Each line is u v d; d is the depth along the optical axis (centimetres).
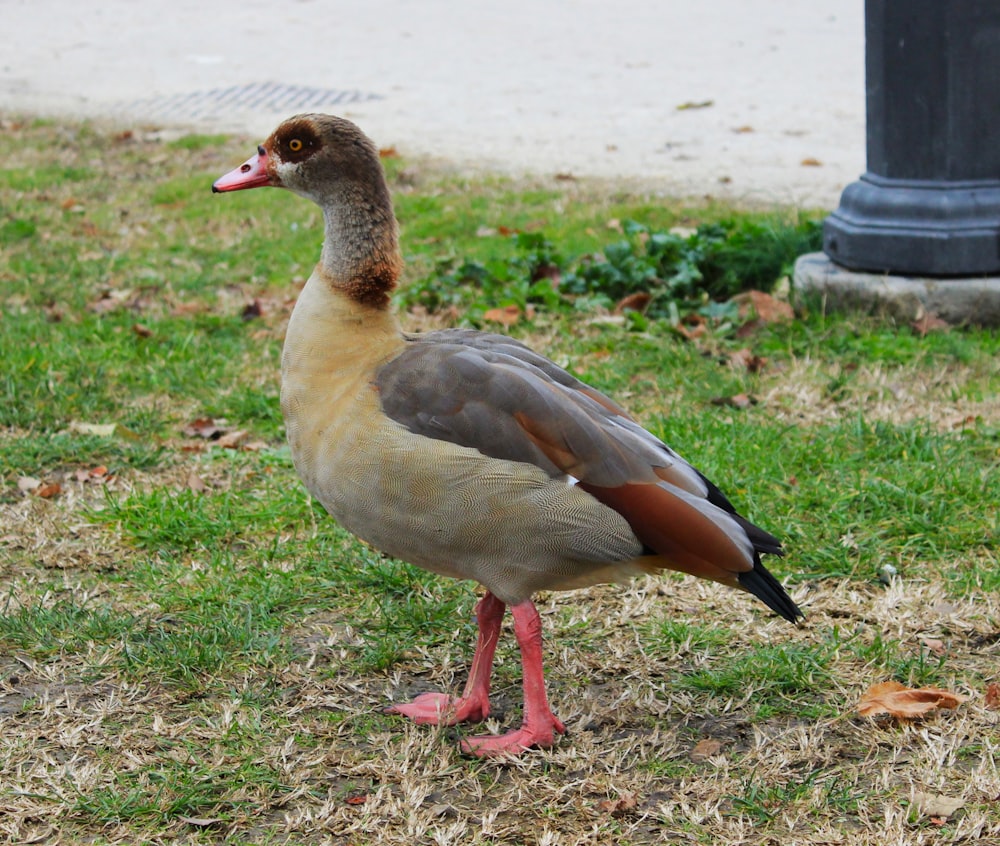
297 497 718
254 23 2386
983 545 663
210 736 511
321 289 518
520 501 478
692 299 1032
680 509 481
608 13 2386
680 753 505
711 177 1399
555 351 940
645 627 598
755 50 2041
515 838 454
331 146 520
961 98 916
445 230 1241
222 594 624
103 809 462
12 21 2469
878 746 507
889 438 770
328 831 457
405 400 487
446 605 614
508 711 541
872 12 941
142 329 972
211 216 1309
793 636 588
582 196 1338
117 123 1705
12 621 587
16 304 1045
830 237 984
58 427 816
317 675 561
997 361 884
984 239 925
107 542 679
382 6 2519
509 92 1831
